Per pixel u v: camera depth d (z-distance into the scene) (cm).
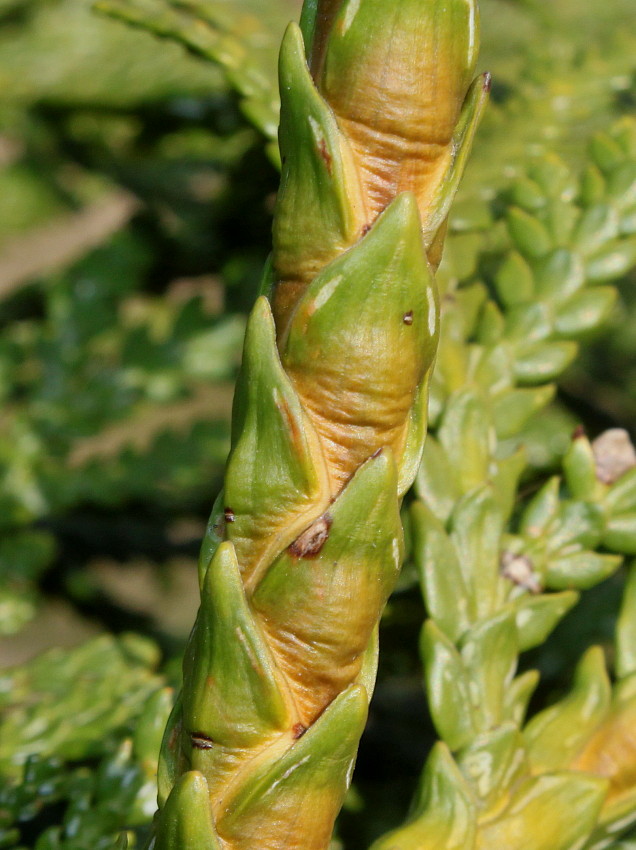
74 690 18
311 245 11
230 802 11
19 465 28
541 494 15
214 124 26
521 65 25
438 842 13
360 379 11
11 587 26
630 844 14
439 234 11
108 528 28
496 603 14
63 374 29
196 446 29
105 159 31
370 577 11
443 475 15
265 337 11
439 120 11
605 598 21
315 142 11
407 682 21
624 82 24
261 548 11
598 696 14
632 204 18
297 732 11
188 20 19
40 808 15
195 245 29
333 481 11
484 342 17
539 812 13
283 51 11
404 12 11
